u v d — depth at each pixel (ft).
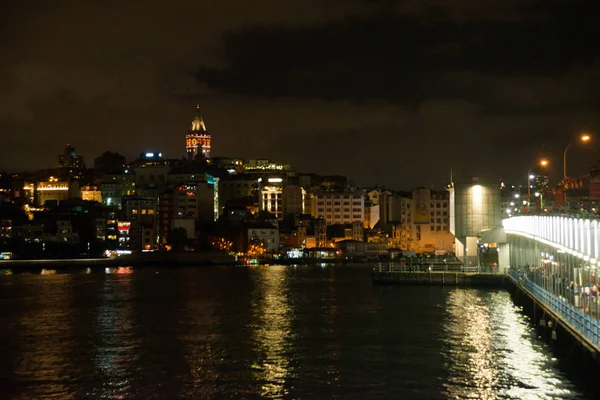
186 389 219.61
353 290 512.63
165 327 338.95
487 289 483.92
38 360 263.90
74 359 264.93
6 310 415.03
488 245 554.05
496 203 550.77
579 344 212.23
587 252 198.29
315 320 354.54
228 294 503.61
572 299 231.71
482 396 204.44
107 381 231.09
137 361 259.60
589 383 204.95
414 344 280.92
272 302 443.32
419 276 520.42
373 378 227.61
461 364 243.19
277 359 258.78
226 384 224.53
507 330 309.01
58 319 373.40
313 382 224.74
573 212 237.45
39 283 626.64
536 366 237.66
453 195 563.07
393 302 417.90
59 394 217.36
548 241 270.26
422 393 209.15
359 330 318.86
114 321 362.94
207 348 281.95
